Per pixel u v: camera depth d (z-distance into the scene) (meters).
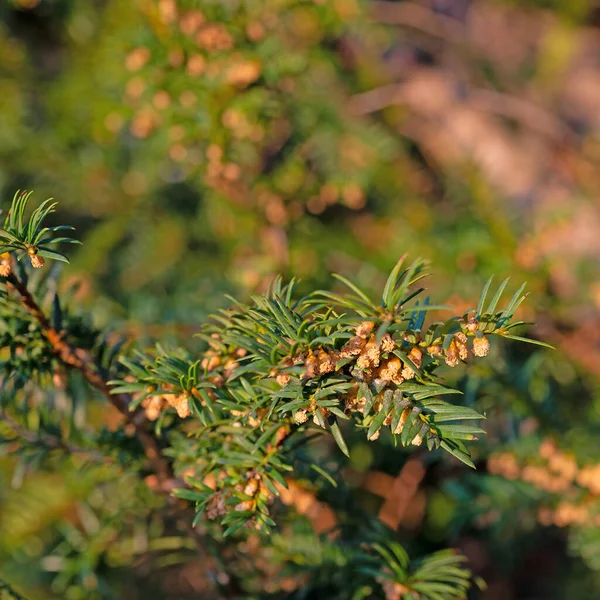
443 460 1.22
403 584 0.97
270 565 1.02
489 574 1.62
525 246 1.45
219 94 1.26
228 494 0.89
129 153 1.69
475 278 1.42
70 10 1.73
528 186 1.72
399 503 1.31
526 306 1.37
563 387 1.38
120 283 1.67
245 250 1.50
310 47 1.49
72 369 0.97
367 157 1.52
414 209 1.59
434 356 0.87
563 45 2.14
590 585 1.67
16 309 0.95
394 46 1.88
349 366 0.86
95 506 1.16
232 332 0.88
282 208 1.42
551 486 1.12
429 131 1.78
